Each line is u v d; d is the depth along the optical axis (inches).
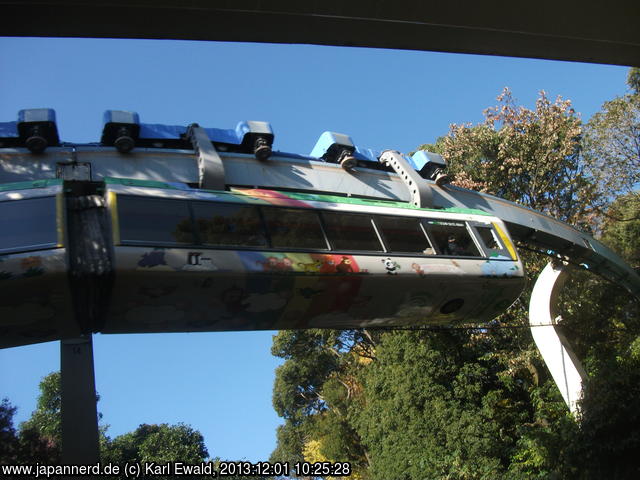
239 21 470.9
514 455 882.8
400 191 724.0
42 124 571.8
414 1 473.4
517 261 652.1
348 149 726.5
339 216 565.9
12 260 415.5
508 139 1224.2
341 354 1701.5
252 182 640.4
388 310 602.2
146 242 455.8
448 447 950.4
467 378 1023.6
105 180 488.1
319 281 522.3
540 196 1232.8
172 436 1355.8
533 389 996.6
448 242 621.0
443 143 1349.7
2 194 448.1
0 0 410.0
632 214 1213.1
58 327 477.4
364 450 1504.7
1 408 748.6
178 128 657.0
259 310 532.1
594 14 503.2
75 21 443.2
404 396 1039.0
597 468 676.7
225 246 486.6
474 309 661.3
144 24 458.6
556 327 893.2
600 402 695.1
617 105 1258.0
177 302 483.8
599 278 1088.2
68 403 574.2
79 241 455.8
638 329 1016.2
